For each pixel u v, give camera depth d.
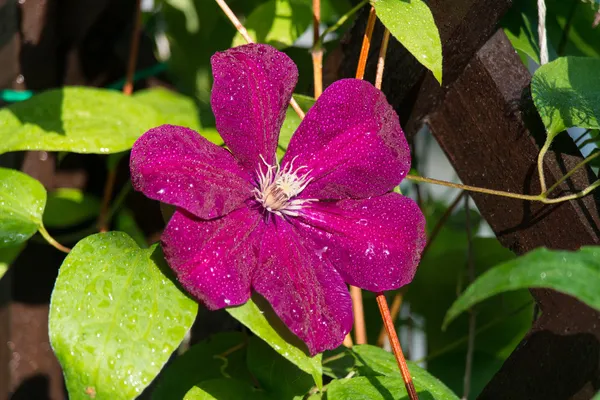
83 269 0.55
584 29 0.68
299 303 0.55
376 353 0.60
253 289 0.56
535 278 0.48
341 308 0.57
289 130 0.63
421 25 0.58
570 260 0.49
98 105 0.65
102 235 0.56
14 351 0.71
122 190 0.71
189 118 0.69
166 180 0.54
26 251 0.71
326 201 0.59
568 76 0.59
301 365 0.55
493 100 0.61
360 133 0.58
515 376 0.57
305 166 0.58
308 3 0.69
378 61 0.62
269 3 0.68
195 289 0.54
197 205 0.54
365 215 0.58
